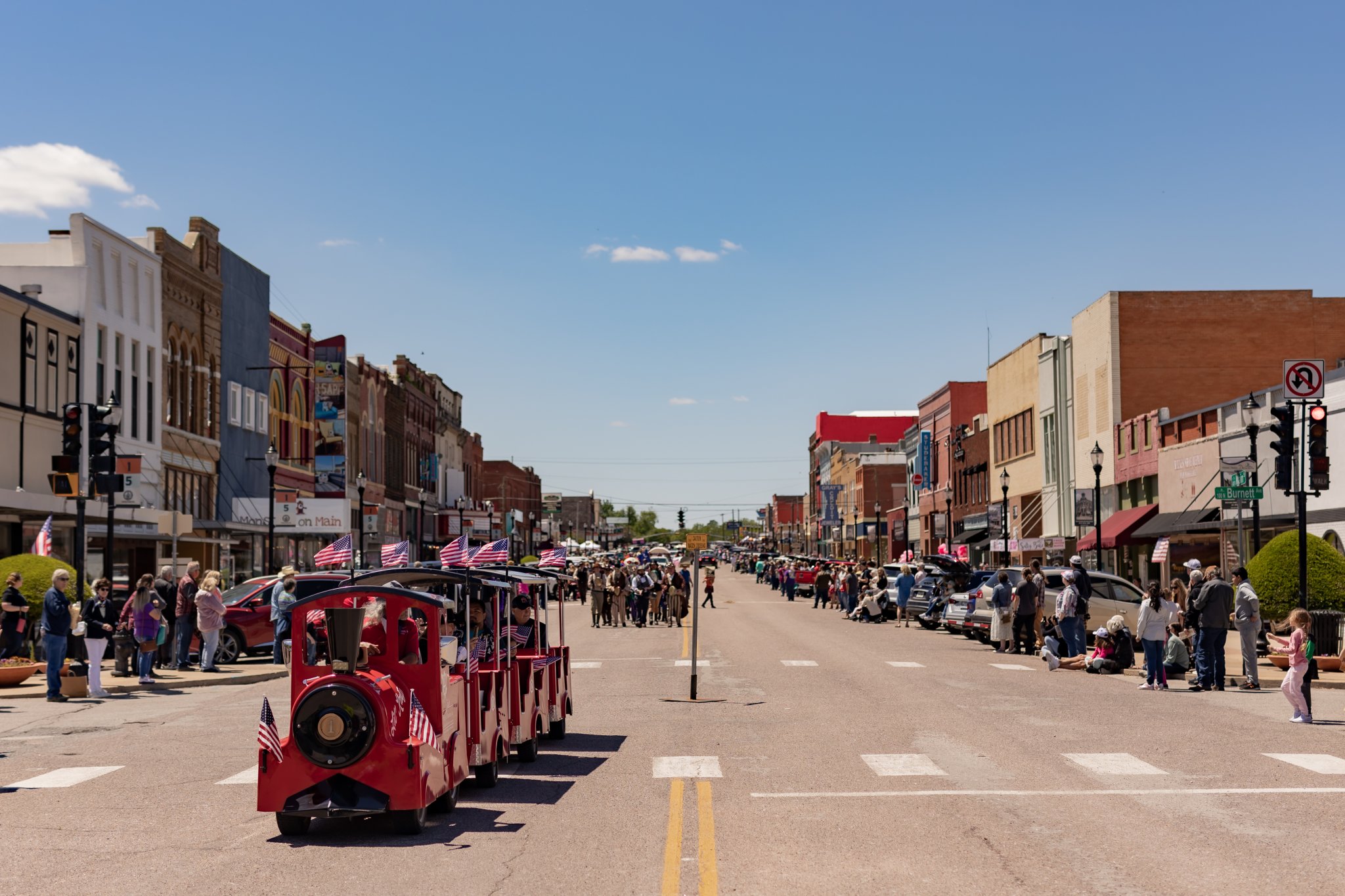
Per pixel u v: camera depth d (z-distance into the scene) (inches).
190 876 356.5
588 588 2647.6
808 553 5969.5
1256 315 1916.8
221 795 488.4
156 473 1649.9
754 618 1959.9
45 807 466.3
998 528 2310.5
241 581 1838.1
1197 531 1555.1
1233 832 404.5
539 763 552.4
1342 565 975.0
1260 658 1027.3
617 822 426.3
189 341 1804.9
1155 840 394.3
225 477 1921.8
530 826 419.8
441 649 424.5
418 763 403.2
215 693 884.6
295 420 2281.0
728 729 657.0
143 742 637.3
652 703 781.9
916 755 566.3
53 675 826.8
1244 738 617.3
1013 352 2465.6
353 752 401.4
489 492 4958.2
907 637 1459.2
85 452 1459.2
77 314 1480.1
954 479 2967.5
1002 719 690.2
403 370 3284.9
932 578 1635.1
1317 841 391.2
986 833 404.8
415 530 3378.4
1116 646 976.3
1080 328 2071.9
